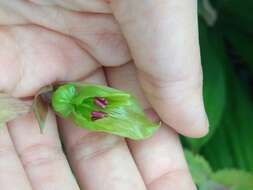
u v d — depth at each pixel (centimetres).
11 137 12
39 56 13
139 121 12
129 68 13
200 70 12
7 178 12
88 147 13
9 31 13
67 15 13
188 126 13
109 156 13
